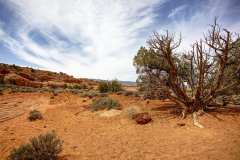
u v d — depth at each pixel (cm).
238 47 950
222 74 901
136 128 838
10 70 5425
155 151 571
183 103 980
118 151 590
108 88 2559
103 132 822
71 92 2772
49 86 5044
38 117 1159
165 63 1063
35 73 6300
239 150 519
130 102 1508
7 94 2453
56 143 561
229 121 817
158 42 951
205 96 972
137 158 529
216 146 563
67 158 556
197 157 501
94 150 612
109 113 1154
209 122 814
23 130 912
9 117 1223
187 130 749
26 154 525
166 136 702
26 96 2370
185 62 1145
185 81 1117
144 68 1202
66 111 1388
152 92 1316
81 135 797
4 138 780
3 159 571
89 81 7638
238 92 1111
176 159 502
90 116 1162
